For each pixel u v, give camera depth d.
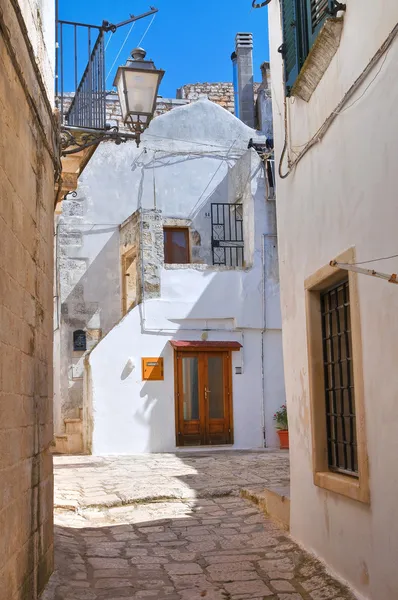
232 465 11.35
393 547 4.25
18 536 4.05
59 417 15.42
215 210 16.94
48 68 5.70
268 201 15.33
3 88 3.71
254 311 14.95
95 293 15.98
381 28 4.50
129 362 14.19
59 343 15.62
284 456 12.51
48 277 5.56
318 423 5.92
